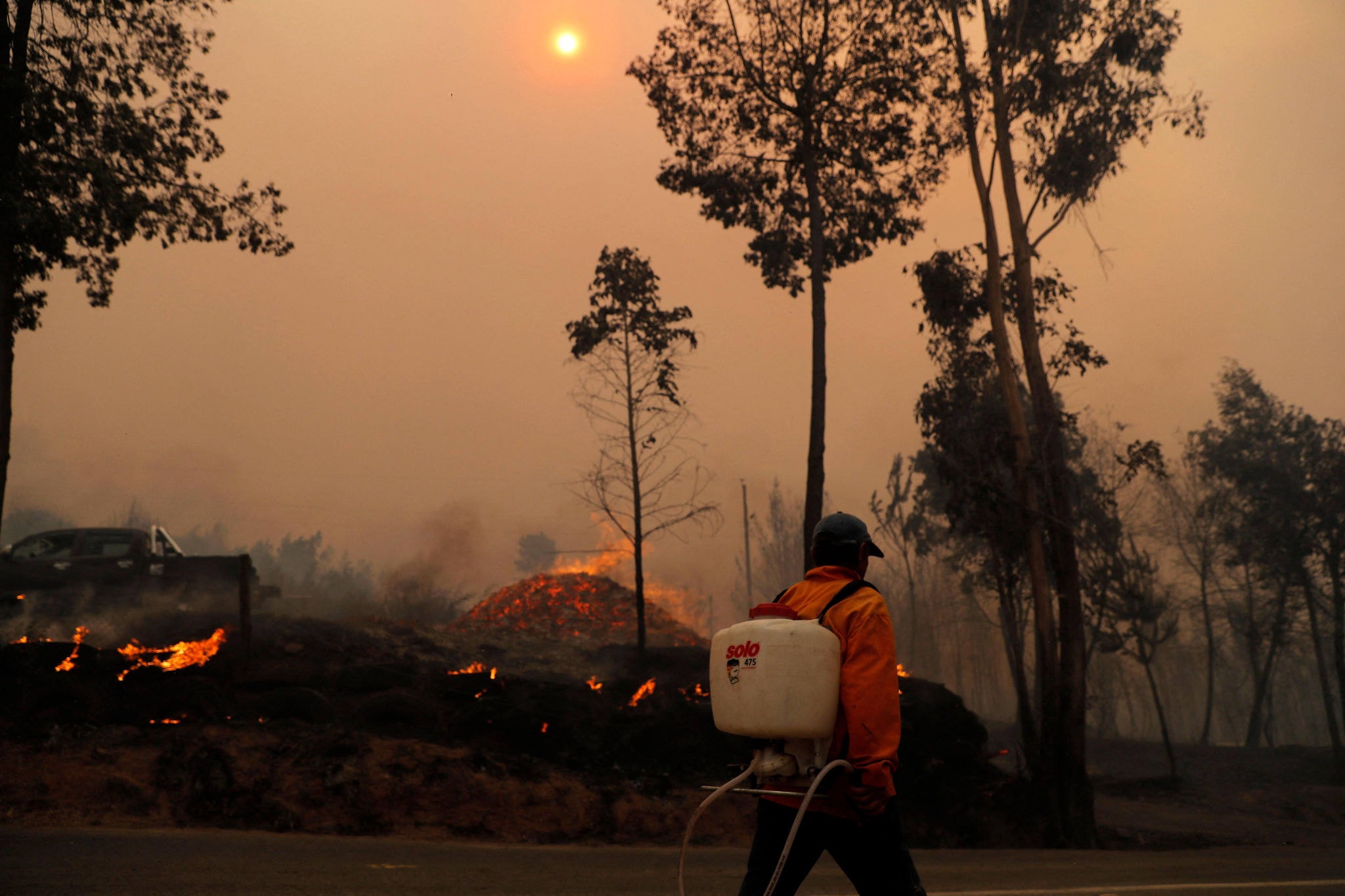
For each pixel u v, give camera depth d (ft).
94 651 36.88
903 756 47.73
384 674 41.29
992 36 61.41
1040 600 54.49
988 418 64.75
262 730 34.73
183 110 46.26
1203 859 32.71
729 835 37.65
